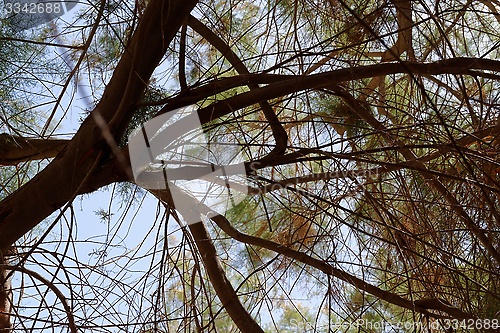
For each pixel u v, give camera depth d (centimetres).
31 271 247
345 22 314
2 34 303
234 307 336
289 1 338
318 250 346
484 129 278
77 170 247
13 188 373
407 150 276
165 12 238
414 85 323
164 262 281
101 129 246
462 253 303
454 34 341
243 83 254
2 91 315
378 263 331
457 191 302
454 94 312
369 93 330
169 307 321
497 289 278
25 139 301
